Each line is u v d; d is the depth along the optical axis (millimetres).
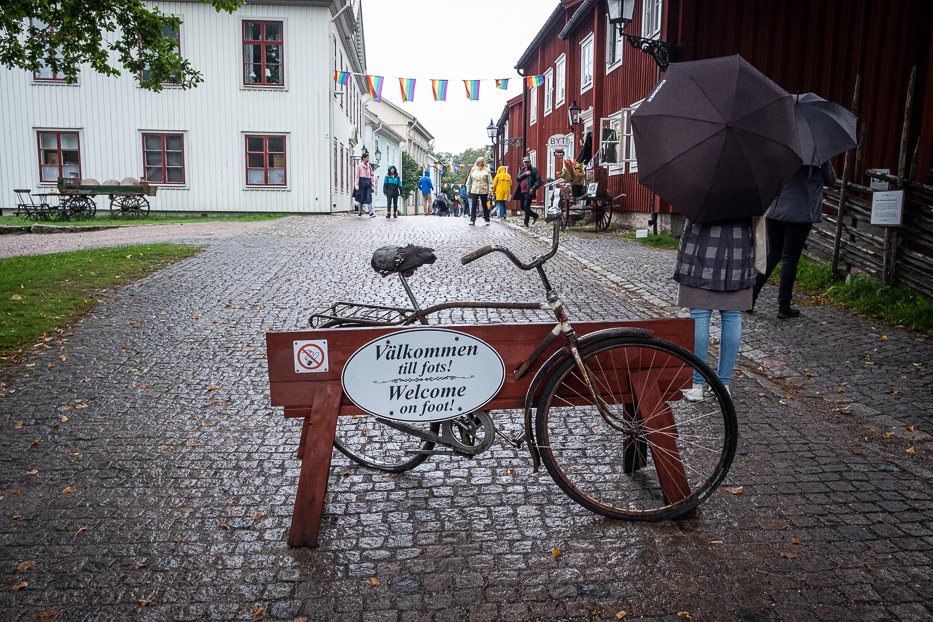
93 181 22594
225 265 10211
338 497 3684
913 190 7262
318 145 24781
